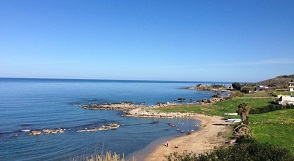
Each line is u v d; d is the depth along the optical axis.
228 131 88.06
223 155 29.75
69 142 75.81
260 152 28.88
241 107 91.88
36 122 103.56
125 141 78.94
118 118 118.50
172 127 100.31
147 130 94.88
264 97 159.62
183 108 143.12
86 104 166.62
